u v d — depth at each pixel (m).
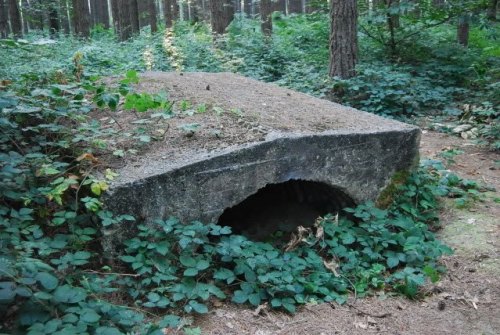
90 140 3.65
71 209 3.24
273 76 9.51
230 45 11.02
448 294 3.36
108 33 19.36
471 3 9.20
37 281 2.51
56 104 3.93
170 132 3.94
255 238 4.10
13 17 15.45
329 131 4.03
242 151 3.52
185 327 2.84
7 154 3.51
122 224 3.17
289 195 4.60
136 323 2.65
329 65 8.49
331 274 3.47
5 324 2.48
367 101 7.55
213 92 5.07
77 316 2.45
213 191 3.46
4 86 4.24
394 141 4.25
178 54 9.09
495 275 3.50
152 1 17.56
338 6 8.19
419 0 9.74
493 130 6.29
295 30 13.04
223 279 3.25
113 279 2.97
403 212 4.32
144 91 4.93
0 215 3.06
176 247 3.27
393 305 3.28
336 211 4.30
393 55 9.95
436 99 7.81
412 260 3.67
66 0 18.98
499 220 4.21
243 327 2.93
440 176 4.93
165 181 3.27
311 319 3.07
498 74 8.09
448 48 9.92
